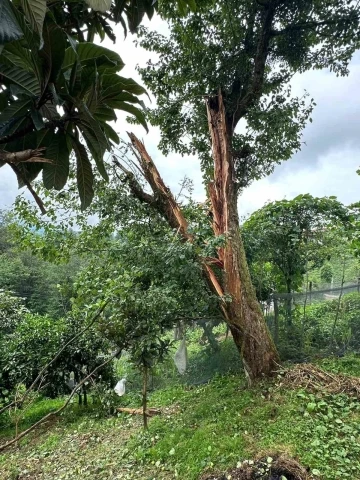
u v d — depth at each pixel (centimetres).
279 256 662
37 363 640
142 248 452
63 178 203
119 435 467
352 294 614
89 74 166
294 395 409
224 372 580
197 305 470
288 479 281
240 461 311
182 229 520
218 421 397
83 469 384
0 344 706
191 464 329
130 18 284
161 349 398
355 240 608
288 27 651
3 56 151
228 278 509
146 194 561
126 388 663
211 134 621
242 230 648
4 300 803
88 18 265
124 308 383
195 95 698
